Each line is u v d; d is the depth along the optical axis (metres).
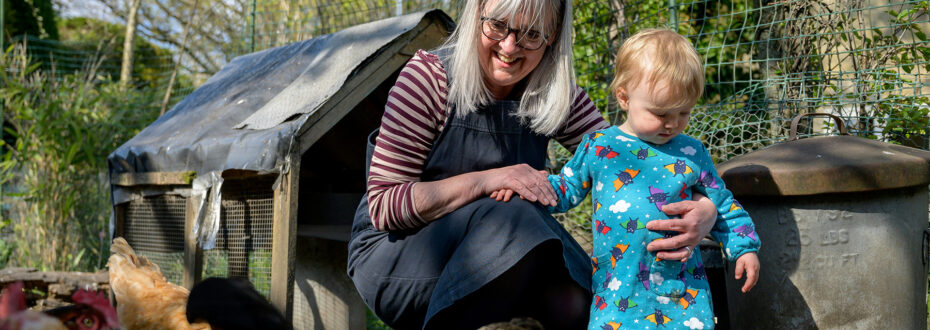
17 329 1.18
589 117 2.59
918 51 4.02
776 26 4.55
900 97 3.68
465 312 2.20
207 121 4.11
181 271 4.11
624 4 4.98
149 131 4.51
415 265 2.27
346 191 4.87
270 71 4.43
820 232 2.40
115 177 4.43
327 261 4.17
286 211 3.39
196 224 3.70
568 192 2.32
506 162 2.42
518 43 2.22
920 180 2.34
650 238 2.13
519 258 2.07
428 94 2.35
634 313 2.11
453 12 6.68
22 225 6.84
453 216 2.24
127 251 3.11
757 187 2.42
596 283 2.22
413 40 3.82
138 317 2.66
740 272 2.16
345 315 4.02
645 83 2.08
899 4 3.85
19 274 5.32
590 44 5.18
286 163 3.39
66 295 5.38
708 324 2.12
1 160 7.82
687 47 2.10
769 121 3.93
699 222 2.09
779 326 2.47
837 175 2.31
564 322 2.27
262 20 8.35
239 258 3.77
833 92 3.93
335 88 3.54
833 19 3.99
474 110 2.35
